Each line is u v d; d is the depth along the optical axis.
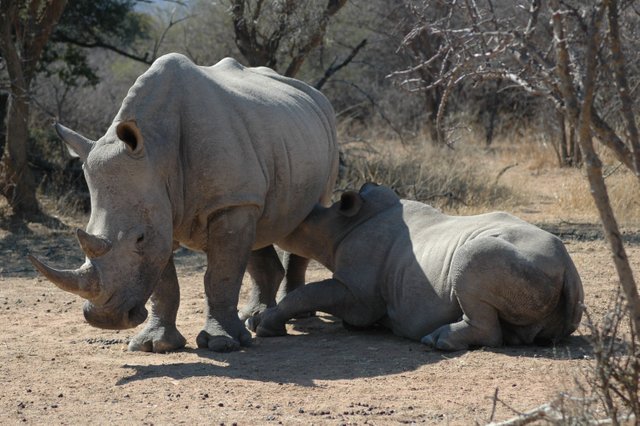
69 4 27.20
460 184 23.44
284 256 13.20
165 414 8.09
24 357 10.32
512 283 9.84
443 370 9.39
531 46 6.39
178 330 11.54
